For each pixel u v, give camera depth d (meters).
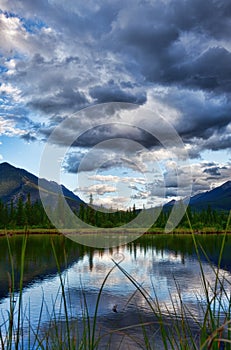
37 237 60.44
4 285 24.91
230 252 43.66
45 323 12.53
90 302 18.42
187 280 25.14
